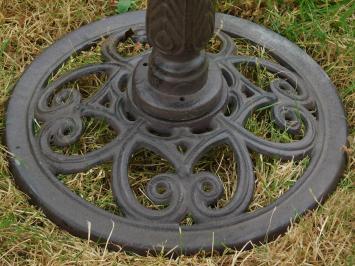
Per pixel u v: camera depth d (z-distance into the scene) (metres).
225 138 1.12
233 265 1.04
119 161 1.09
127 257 1.05
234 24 1.29
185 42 1.05
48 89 1.18
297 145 1.13
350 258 1.06
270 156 1.13
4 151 1.14
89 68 1.20
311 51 1.31
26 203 1.10
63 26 1.31
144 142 1.11
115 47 1.23
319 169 1.12
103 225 1.06
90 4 1.34
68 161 1.10
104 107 1.15
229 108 1.18
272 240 1.07
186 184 1.08
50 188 1.09
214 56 1.22
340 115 1.18
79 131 1.13
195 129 1.13
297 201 1.09
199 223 1.06
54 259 1.05
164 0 1.02
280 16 1.33
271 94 1.18
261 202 1.11
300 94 1.20
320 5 1.35
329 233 1.08
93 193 1.12
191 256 1.05
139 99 1.12
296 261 1.06
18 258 1.06
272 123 1.17
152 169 1.16
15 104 1.17
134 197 1.07
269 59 1.26
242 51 1.27
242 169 1.10
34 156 1.11
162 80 1.09
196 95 1.11
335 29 1.33
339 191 1.12
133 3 1.34
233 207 1.07
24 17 1.31
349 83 1.26
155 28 1.05
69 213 1.07
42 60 1.22
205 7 1.03
